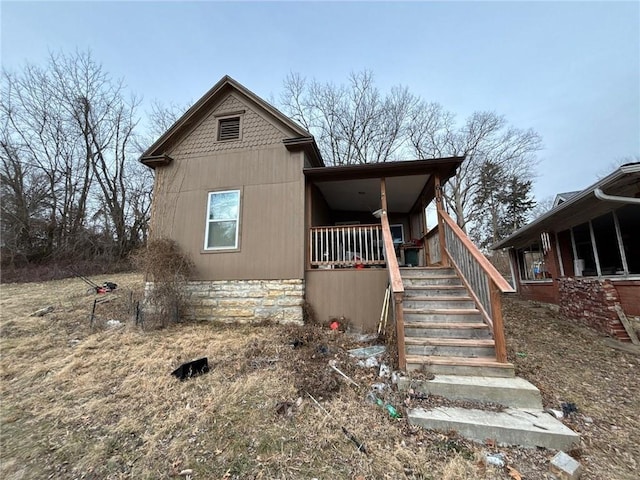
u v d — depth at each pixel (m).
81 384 3.58
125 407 3.10
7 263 14.13
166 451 2.46
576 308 6.79
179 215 6.81
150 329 5.50
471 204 20.73
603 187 4.73
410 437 2.56
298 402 3.06
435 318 4.24
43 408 3.13
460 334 3.95
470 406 2.93
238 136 7.02
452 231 5.37
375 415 2.85
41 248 15.62
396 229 9.84
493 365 3.34
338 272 6.09
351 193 8.08
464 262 4.81
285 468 2.25
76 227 16.80
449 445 2.47
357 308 5.89
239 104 7.12
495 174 19.64
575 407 3.04
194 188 6.89
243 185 6.68
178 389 3.39
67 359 4.27
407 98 18.91
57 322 6.13
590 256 7.01
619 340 5.29
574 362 4.34
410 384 3.19
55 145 17.00
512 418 2.69
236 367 3.88
